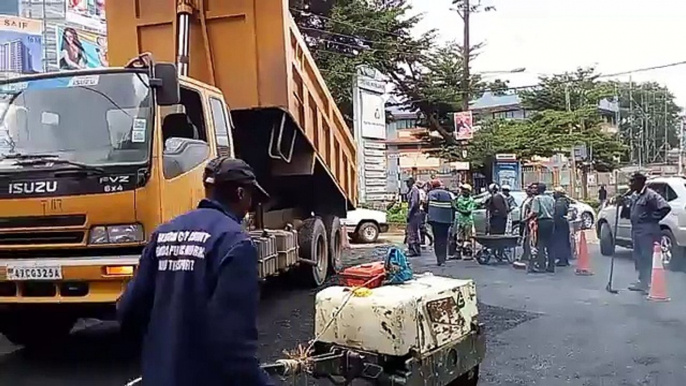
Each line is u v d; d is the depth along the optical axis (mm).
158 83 5953
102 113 6059
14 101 6184
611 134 43719
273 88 8336
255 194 3334
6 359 6758
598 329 7789
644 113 64562
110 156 5938
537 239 12578
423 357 4516
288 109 8375
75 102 6109
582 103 39406
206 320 2701
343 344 4566
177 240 2865
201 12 8414
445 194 13438
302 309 9016
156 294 2863
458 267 13273
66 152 6008
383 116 24469
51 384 5879
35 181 5938
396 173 31172
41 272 5879
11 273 5922
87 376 6117
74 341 7484
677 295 9977
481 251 13906
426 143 36406
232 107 8438
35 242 5953
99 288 5898
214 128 7262
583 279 11625
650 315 8547
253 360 2686
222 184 3000
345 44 30781
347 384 4520
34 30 18812
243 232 2857
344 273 4934
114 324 8336
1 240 6020
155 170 5910
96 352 7000
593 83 40344
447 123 34875
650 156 65812
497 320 8266
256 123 8867
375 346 4418
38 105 6148
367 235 19438
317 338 4691
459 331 4969
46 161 5957
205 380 2693
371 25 31109
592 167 39875
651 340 7266
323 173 10633
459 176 33375
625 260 14344
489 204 14570
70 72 6199
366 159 23438
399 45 32156
